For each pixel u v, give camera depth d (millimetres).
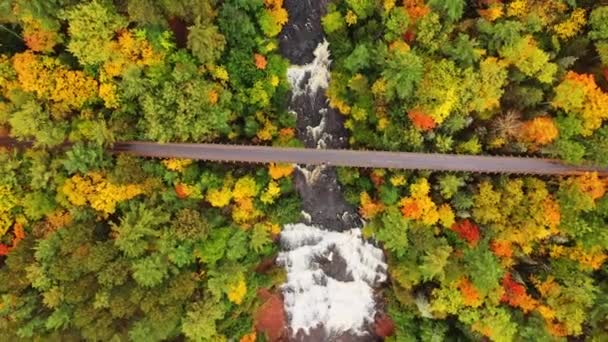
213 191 37000
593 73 36031
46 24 32438
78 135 34906
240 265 37656
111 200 35281
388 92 35594
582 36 35688
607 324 35812
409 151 37906
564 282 35938
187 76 34312
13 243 35531
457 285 36594
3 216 34781
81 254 34062
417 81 34688
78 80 34219
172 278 35844
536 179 36750
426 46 35844
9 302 34000
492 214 35781
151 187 36281
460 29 35969
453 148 37594
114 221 37031
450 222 36500
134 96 35156
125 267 34781
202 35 33312
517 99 35938
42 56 34031
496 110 36469
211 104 36000
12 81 34125
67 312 34438
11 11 32188
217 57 35719
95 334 33281
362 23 38094
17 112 33500
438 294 36844
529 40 35312
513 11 35594
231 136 38188
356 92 37875
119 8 33500
